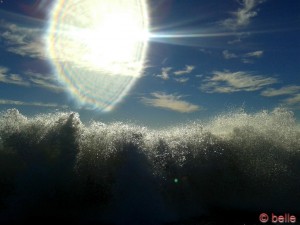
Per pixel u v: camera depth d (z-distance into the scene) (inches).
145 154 365.7
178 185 361.7
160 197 348.2
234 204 362.0
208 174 374.6
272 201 368.2
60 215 328.2
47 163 354.6
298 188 379.2
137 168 355.9
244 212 349.1
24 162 353.4
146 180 351.9
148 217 331.3
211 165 378.6
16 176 345.1
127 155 361.1
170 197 352.2
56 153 360.8
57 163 354.9
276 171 386.3
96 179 347.9
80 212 331.6
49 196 339.0
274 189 376.5
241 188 375.2
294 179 384.2
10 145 361.7
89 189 343.6
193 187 366.3
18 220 320.5
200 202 358.0
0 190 335.3
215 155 384.8
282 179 382.6
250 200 367.2
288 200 369.4
